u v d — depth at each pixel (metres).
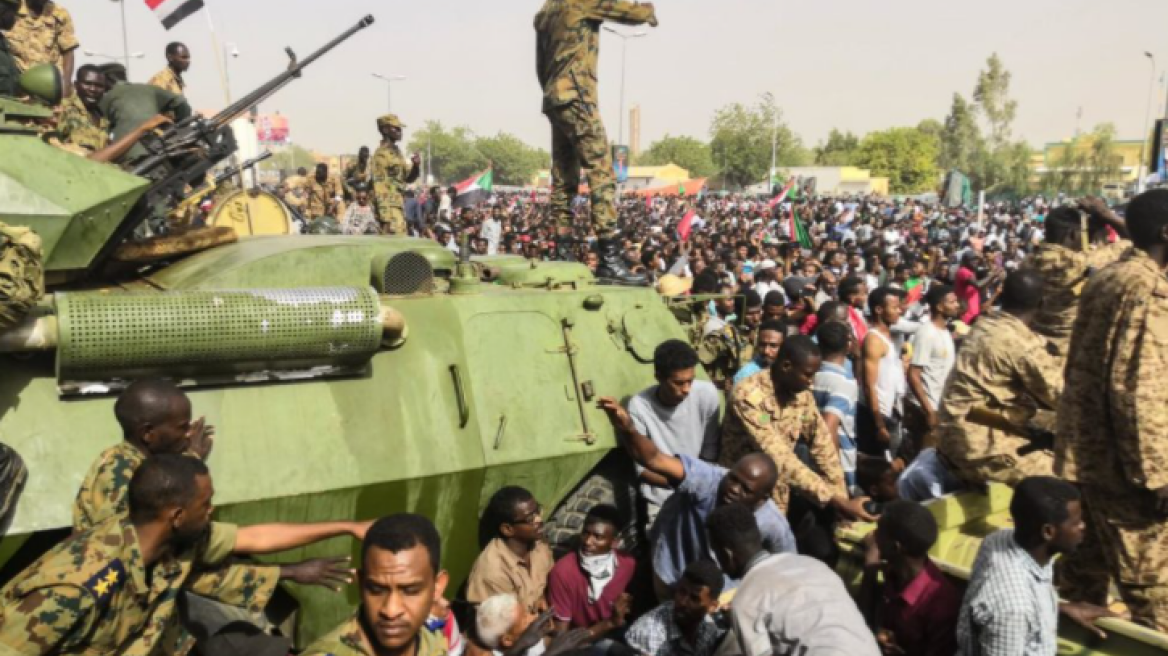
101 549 3.11
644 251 15.16
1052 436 5.26
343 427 4.88
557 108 7.83
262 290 4.61
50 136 5.59
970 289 12.12
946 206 53.91
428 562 2.85
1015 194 75.25
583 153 7.93
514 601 4.62
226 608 4.09
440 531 5.23
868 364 8.00
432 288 5.71
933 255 18.80
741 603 3.69
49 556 3.11
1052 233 7.73
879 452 8.19
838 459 5.92
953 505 5.43
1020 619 3.81
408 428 5.05
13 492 4.02
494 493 5.36
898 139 95.19
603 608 5.05
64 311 4.10
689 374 5.63
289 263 5.34
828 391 6.66
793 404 5.75
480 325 5.55
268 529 4.02
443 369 5.29
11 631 2.96
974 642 3.95
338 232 8.62
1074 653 4.13
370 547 2.83
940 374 7.89
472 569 5.21
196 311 4.35
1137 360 4.21
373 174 12.23
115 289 5.26
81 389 4.30
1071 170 73.94
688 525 5.18
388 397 5.06
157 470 3.26
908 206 51.38
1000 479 5.49
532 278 6.60
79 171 4.77
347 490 4.78
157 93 7.40
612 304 6.16
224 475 4.51
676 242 20.09
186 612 3.98
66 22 9.07
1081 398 4.51
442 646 3.07
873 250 16.62
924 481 6.02
